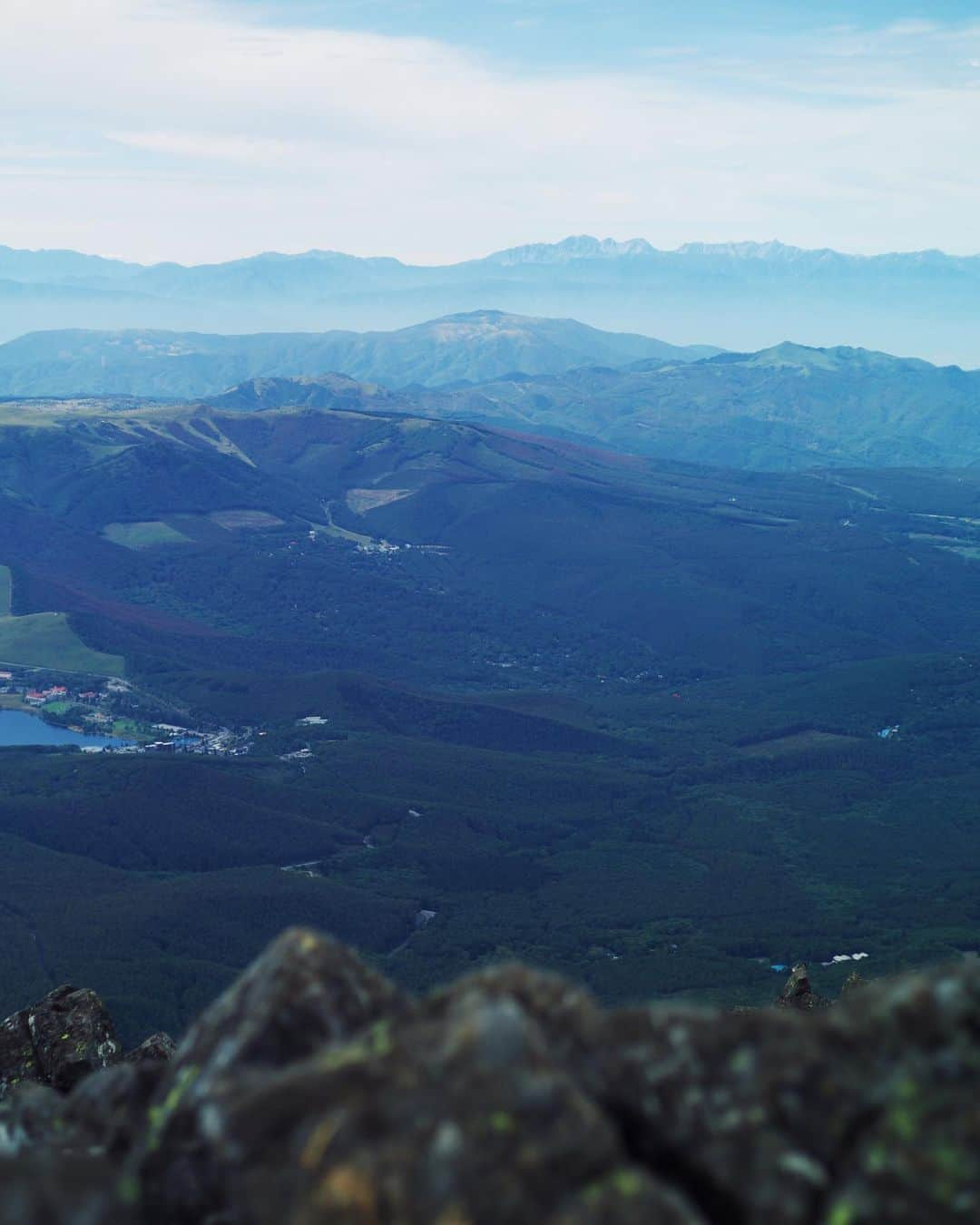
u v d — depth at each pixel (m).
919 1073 8.97
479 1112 8.33
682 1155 8.96
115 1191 9.12
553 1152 8.16
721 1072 9.23
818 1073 9.12
